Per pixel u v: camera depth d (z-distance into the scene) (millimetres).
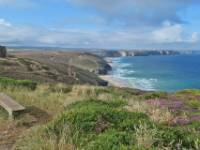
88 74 111750
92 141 7074
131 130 7859
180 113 13188
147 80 124938
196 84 110875
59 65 108750
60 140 7234
